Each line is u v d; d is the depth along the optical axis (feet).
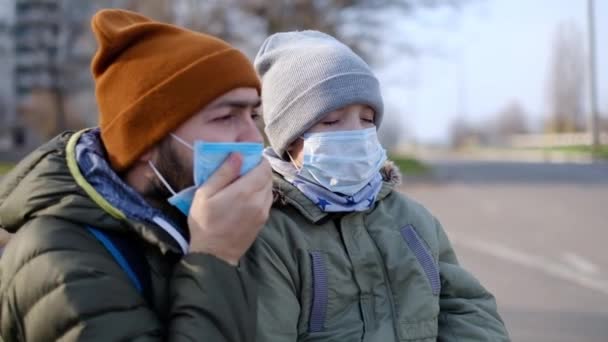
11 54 120.67
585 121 217.77
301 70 7.24
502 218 39.65
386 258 6.89
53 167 5.45
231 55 5.58
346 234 6.89
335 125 7.27
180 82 5.36
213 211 5.29
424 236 7.26
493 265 25.89
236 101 5.57
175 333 5.05
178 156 5.49
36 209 5.26
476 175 74.54
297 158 7.41
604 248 29.07
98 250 5.21
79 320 4.82
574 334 17.13
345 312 6.63
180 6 70.08
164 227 5.48
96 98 5.74
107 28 5.54
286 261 6.51
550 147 186.19
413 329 6.67
